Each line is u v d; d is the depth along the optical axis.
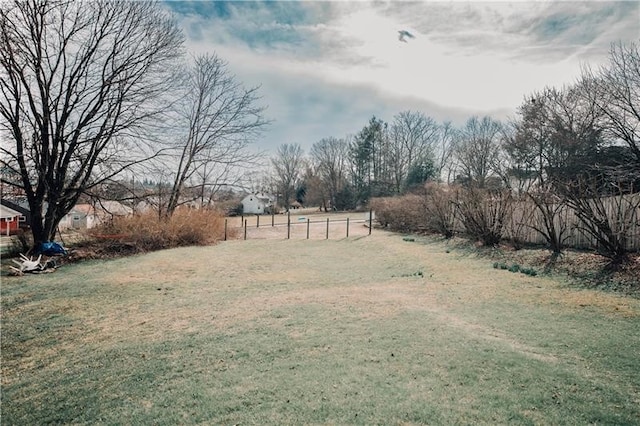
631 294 7.53
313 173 76.38
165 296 9.31
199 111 23.44
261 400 3.78
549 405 3.45
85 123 16.56
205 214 21.59
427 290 8.65
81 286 10.69
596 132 19.05
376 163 63.19
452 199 17.78
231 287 10.05
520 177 26.94
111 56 17.20
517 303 7.24
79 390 4.58
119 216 18.19
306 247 18.17
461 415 3.31
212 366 4.80
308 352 5.02
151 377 4.66
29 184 15.74
